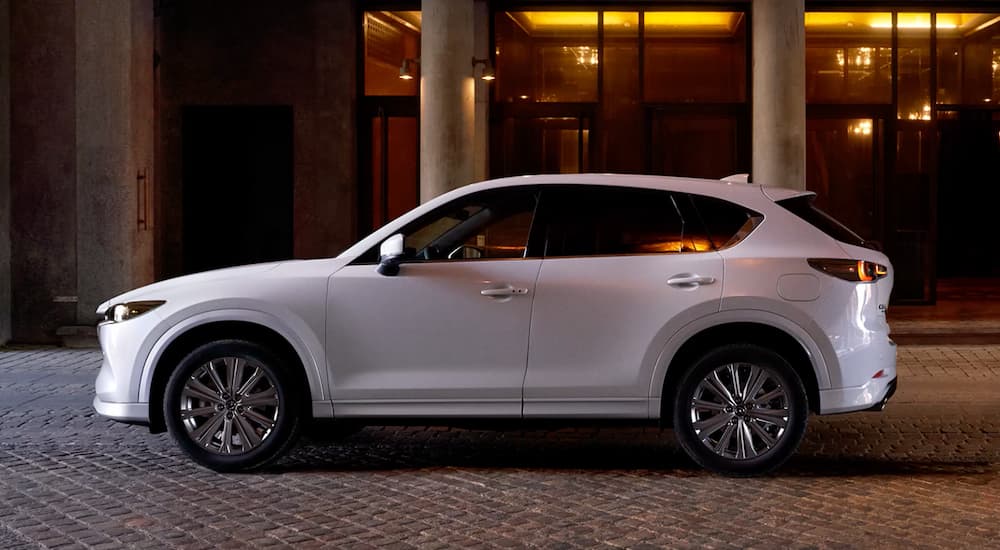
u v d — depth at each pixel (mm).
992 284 23000
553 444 8266
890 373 7227
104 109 14070
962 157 24984
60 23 14156
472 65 14969
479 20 17391
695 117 17516
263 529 5855
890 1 17344
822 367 7027
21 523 5965
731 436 7094
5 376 11688
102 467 7371
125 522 5992
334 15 17406
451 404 7133
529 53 17531
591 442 8336
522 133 17594
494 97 17594
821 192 17516
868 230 17516
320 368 7160
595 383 7086
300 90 17531
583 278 7113
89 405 9891
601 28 17453
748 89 17422
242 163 17922
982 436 8469
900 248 17562
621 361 7078
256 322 7172
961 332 14148
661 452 7949
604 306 7078
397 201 17922
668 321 7043
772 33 14609
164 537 5699
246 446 7188
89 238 14141
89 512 6203
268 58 17578
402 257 7090
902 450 7961
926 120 17438
